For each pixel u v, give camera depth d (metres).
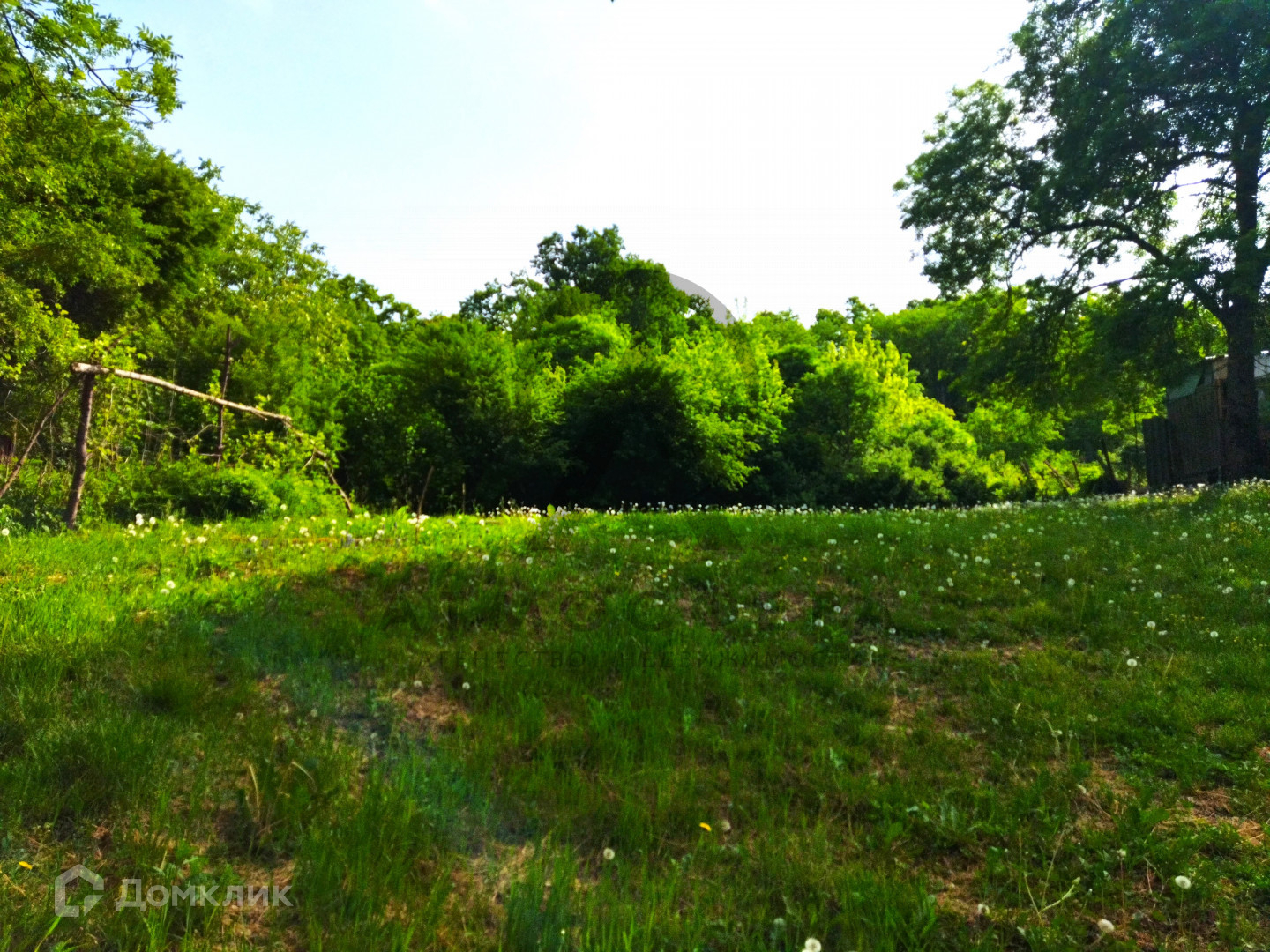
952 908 3.09
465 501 20.36
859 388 36.84
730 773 3.98
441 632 5.31
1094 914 3.11
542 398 22.86
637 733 4.30
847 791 3.88
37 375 10.71
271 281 29.66
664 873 3.16
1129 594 7.39
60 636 4.27
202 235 25.19
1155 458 26.50
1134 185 18.81
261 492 9.89
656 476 25.23
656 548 7.91
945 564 8.08
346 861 2.90
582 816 3.53
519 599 5.98
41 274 15.85
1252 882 3.31
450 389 21.22
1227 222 18.16
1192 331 20.14
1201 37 16.69
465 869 3.07
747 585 6.95
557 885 2.92
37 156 14.66
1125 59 17.98
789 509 14.75
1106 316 21.20
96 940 2.51
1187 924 3.09
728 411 30.00
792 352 42.97
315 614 5.31
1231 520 10.87
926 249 23.86
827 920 2.94
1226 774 4.26
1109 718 4.83
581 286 51.09
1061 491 48.16
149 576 5.75
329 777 3.43
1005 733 4.65
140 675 4.03
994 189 22.47
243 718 3.86
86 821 3.03
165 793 3.16
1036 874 3.32
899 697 5.17
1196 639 6.28
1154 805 3.90
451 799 3.44
